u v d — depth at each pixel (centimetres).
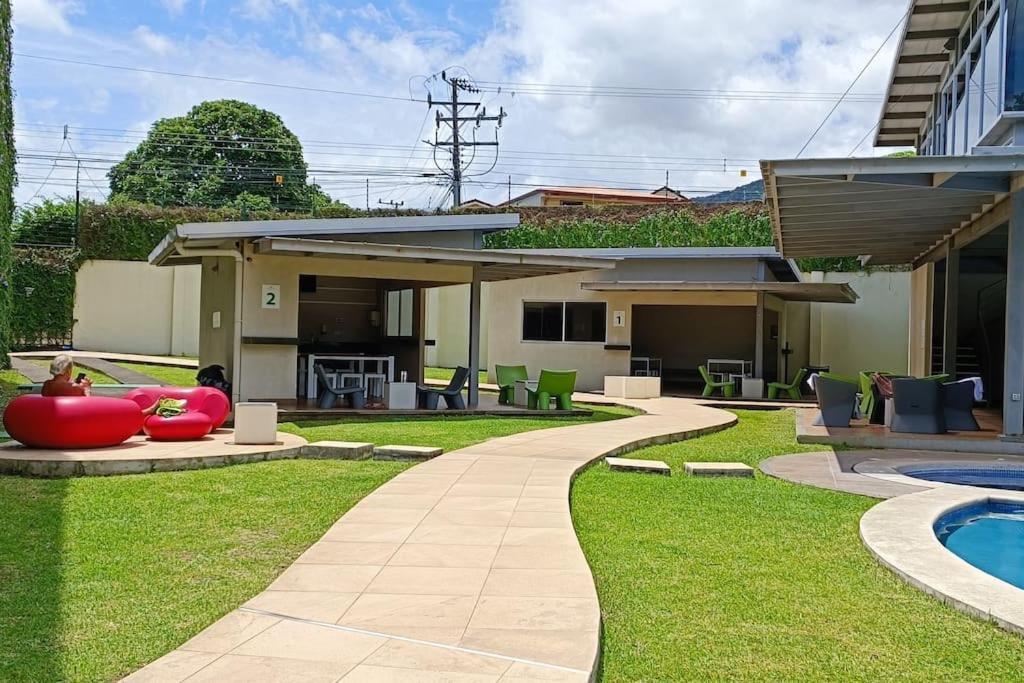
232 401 1327
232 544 539
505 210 3319
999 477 916
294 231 1324
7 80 1398
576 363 2127
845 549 553
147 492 684
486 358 2606
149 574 473
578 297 2128
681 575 492
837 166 869
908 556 512
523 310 2189
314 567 477
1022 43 992
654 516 647
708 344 2572
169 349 2827
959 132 1343
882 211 1141
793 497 728
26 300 2695
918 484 793
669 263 2100
